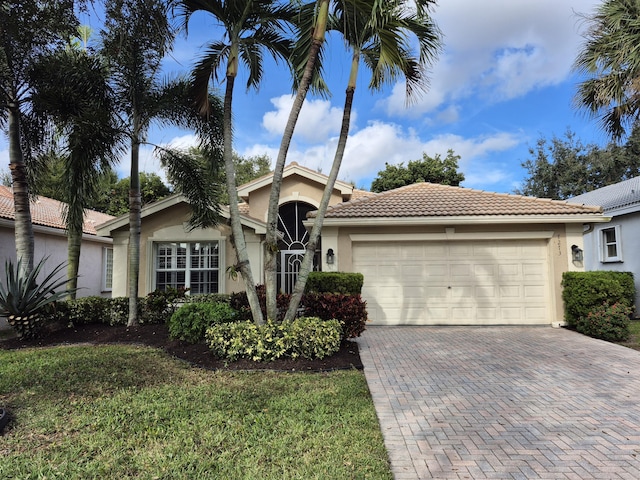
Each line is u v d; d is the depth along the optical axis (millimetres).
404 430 4508
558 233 11625
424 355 8070
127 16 8781
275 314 7773
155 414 4789
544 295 11711
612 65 10312
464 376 6621
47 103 9078
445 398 5570
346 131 8219
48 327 9773
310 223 11719
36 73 9336
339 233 11992
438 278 11938
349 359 7484
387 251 12078
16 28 8391
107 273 19531
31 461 3684
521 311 11727
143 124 10367
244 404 5148
